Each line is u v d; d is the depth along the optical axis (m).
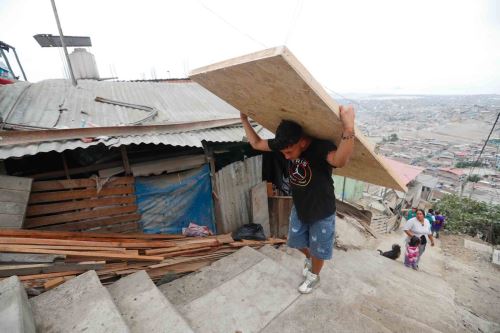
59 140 3.29
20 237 2.80
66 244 2.90
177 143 3.90
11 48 9.07
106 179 3.98
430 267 8.12
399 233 13.01
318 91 1.20
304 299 2.45
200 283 2.88
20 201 3.11
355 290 2.95
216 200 5.18
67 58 6.24
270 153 6.29
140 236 4.10
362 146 1.68
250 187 5.73
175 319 1.94
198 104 6.48
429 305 3.46
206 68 1.58
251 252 3.45
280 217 6.18
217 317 2.24
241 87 1.64
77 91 6.01
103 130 3.63
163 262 3.32
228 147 5.45
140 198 4.37
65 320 1.75
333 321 2.19
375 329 2.12
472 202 14.95
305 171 1.98
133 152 4.43
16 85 5.61
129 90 6.84
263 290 2.57
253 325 2.15
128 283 2.35
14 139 3.04
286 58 1.01
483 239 11.87
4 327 1.41
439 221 11.12
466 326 3.08
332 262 4.89
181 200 4.81
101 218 4.05
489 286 6.75
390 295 3.49
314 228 2.22
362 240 8.91
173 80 10.29
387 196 17.95
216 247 4.06
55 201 3.67
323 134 1.81
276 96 1.50
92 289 2.03
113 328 1.68
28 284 2.31
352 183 16.16
